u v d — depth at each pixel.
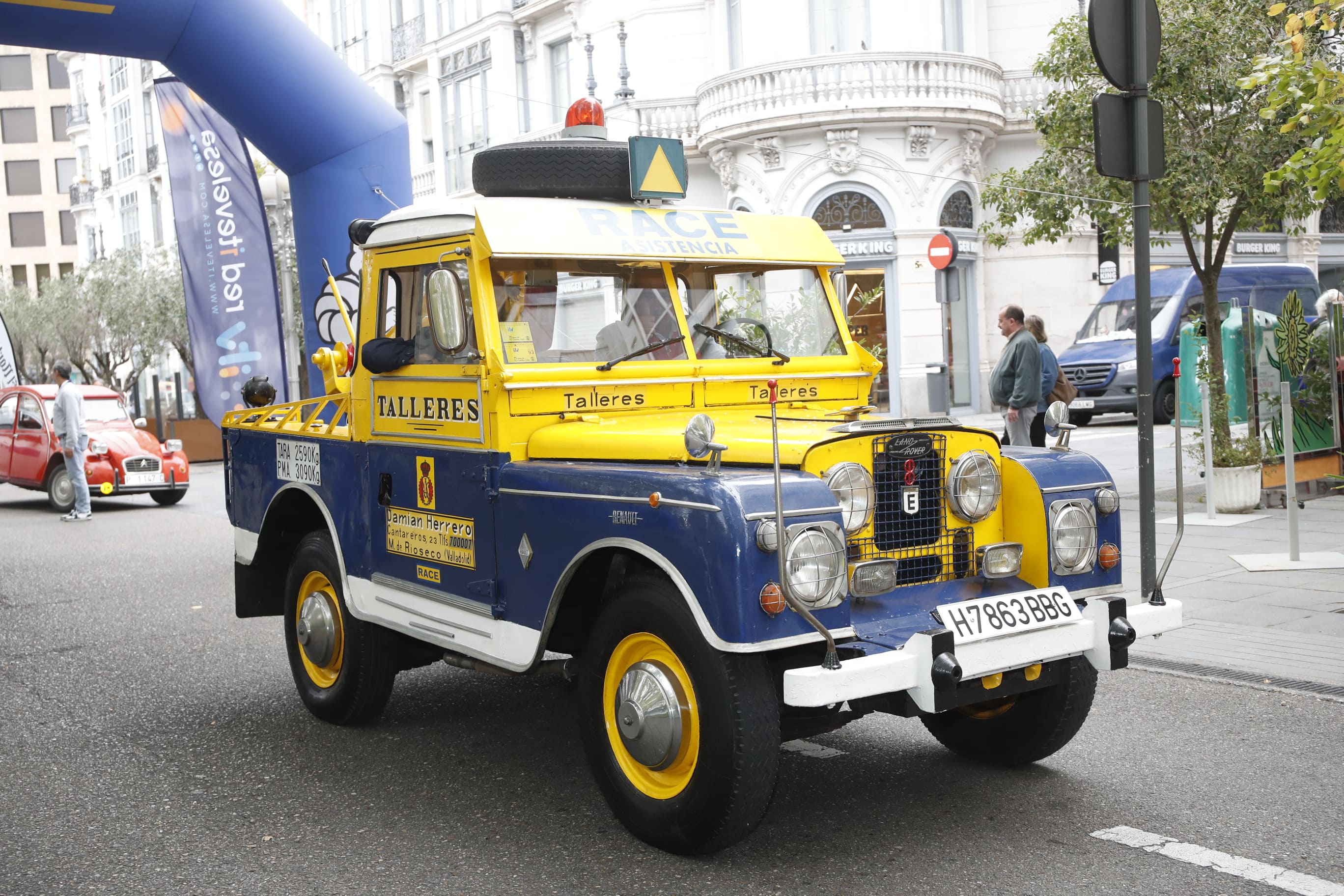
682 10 24.53
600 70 25.86
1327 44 9.82
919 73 22.17
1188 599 7.57
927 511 4.31
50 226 68.44
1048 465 4.52
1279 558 8.60
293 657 6.18
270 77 8.95
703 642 3.81
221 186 10.64
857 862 4.02
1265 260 28.14
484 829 4.45
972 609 4.04
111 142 47.25
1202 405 11.02
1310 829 4.18
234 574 6.95
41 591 10.36
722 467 4.16
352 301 9.45
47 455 17.02
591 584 4.52
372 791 4.91
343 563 5.66
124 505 17.98
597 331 4.90
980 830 4.28
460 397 4.82
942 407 12.62
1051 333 24.83
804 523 3.71
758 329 5.35
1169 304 20.30
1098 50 5.52
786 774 4.98
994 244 12.96
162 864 4.20
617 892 3.83
